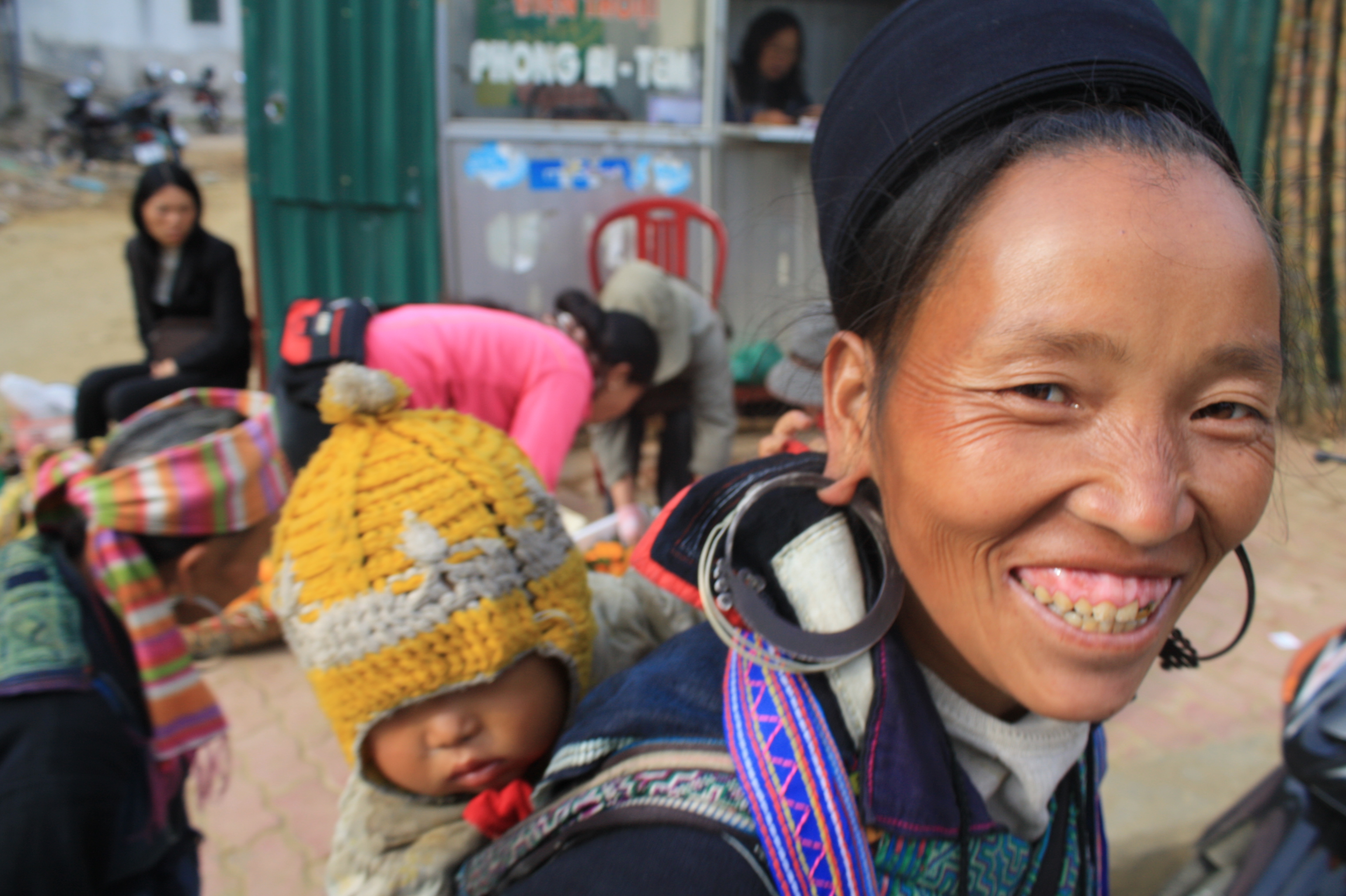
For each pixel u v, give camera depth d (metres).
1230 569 3.90
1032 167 0.54
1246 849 1.89
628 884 0.57
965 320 0.54
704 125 5.01
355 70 4.49
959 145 0.58
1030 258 0.52
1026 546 0.55
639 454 3.20
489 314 2.31
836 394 0.68
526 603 0.79
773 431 0.98
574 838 0.65
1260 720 3.01
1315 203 2.41
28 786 1.08
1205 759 2.83
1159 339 0.51
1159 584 0.56
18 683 1.12
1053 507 0.54
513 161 4.76
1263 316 0.53
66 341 7.59
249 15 4.36
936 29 0.60
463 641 0.75
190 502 1.26
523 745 0.81
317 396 2.06
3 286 9.10
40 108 17.72
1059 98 0.56
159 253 3.89
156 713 1.24
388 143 4.59
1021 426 0.53
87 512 1.24
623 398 2.79
